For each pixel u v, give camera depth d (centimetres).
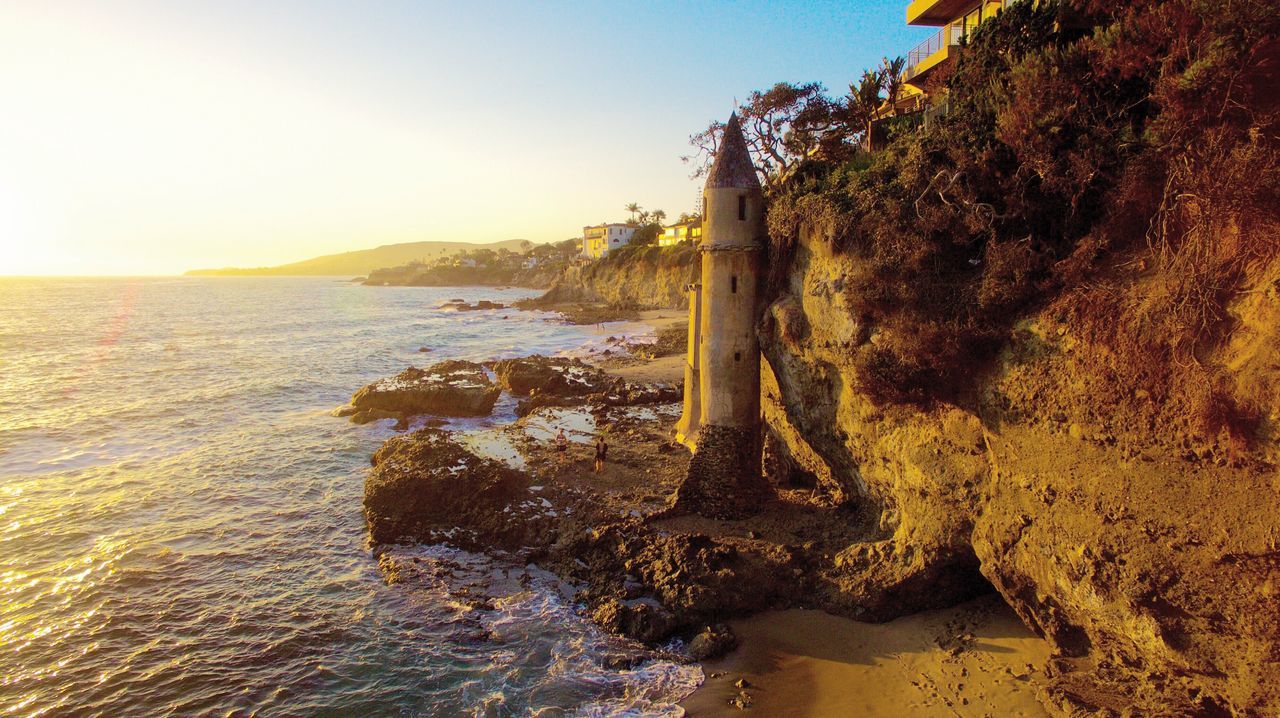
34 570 2286
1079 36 2023
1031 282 1659
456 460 2834
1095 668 1542
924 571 1856
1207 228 1325
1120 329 1416
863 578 1933
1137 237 1534
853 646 1797
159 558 2378
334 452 3625
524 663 1783
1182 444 1289
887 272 1942
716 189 2441
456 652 1833
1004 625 1792
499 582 2197
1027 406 1598
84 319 12156
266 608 2055
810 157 3869
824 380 2278
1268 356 1181
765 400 2888
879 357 1894
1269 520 1151
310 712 1609
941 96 3017
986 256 1805
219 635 1919
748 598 1953
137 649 1856
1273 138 1299
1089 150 1620
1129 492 1359
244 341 8725
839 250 2133
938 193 1928
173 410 4634
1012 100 1877
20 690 1686
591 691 1670
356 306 16488
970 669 1650
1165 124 1458
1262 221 1258
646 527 2327
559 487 2758
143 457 3547
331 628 1950
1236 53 1321
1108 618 1402
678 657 1797
